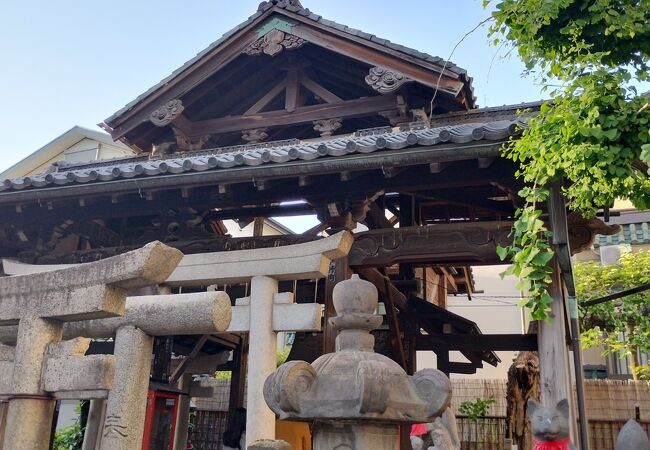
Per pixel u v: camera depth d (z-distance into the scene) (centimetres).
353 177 662
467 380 1466
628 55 516
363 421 269
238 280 697
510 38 538
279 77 952
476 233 649
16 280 426
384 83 804
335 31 830
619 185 512
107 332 484
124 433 441
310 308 650
